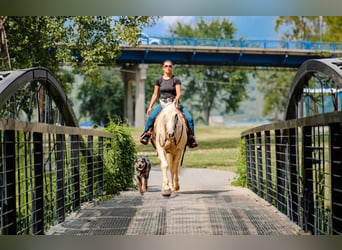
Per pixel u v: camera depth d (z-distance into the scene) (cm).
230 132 6016
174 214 924
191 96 8731
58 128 831
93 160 1220
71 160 1010
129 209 995
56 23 2166
